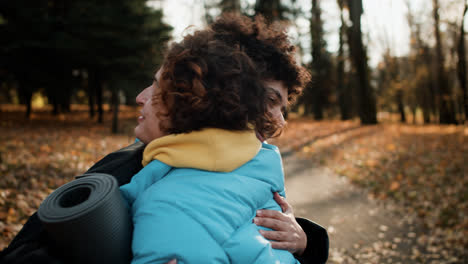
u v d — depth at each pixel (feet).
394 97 117.91
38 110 94.73
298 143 43.96
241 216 2.48
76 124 60.85
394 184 23.04
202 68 2.42
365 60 70.64
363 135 48.24
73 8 54.95
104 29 51.57
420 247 14.67
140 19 56.03
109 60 51.49
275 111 2.97
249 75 2.56
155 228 2.24
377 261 13.44
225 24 2.97
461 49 78.02
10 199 12.50
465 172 25.04
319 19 90.43
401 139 42.73
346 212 18.98
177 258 2.15
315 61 92.02
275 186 2.89
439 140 40.96
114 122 50.62
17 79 55.47
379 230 16.52
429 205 19.44
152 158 2.73
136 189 2.60
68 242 2.05
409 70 122.21
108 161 3.35
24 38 50.26
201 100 2.40
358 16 68.85
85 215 1.98
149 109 2.85
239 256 2.30
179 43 2.78
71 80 60.44
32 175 16.29
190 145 2.54
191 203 2.33
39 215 2.06
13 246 2.47
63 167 18.92
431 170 26.25
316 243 3.59
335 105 115.65
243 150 2.62
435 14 82.58
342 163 31.07
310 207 19.86
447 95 86.53
